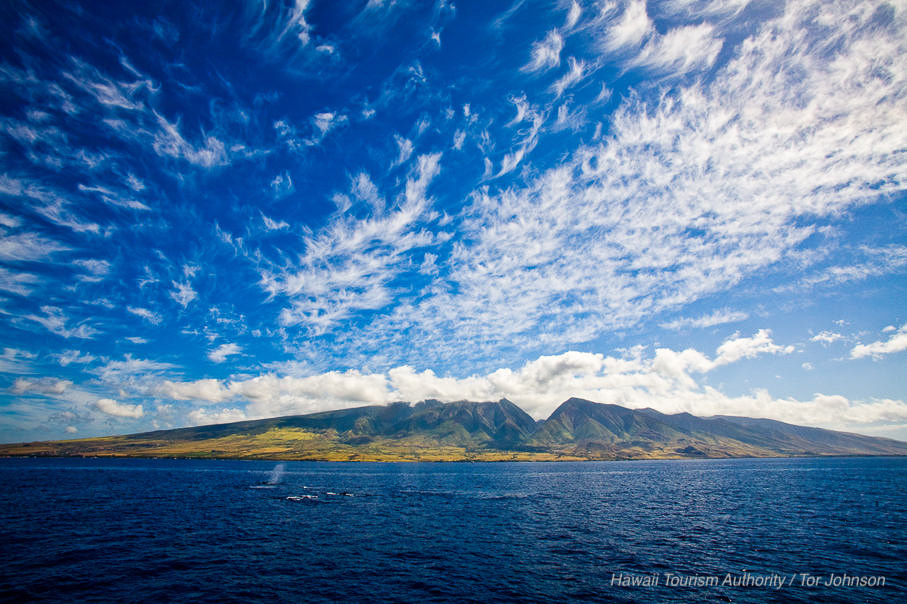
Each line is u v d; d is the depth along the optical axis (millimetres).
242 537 72500
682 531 80562
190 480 195125
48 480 178875
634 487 178750
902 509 107750
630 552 64562
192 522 85688
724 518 95625
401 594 46438
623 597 45938
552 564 58094
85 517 89000
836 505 116312
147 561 56875
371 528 82562
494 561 59500
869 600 45312
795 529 82000
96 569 53062
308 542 69688
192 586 47656
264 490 152750
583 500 131500
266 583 49125
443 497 138125
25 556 58281
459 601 44594
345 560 59250
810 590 48125
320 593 46375
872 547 67375
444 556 62000
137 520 86562
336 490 157125
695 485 186875
